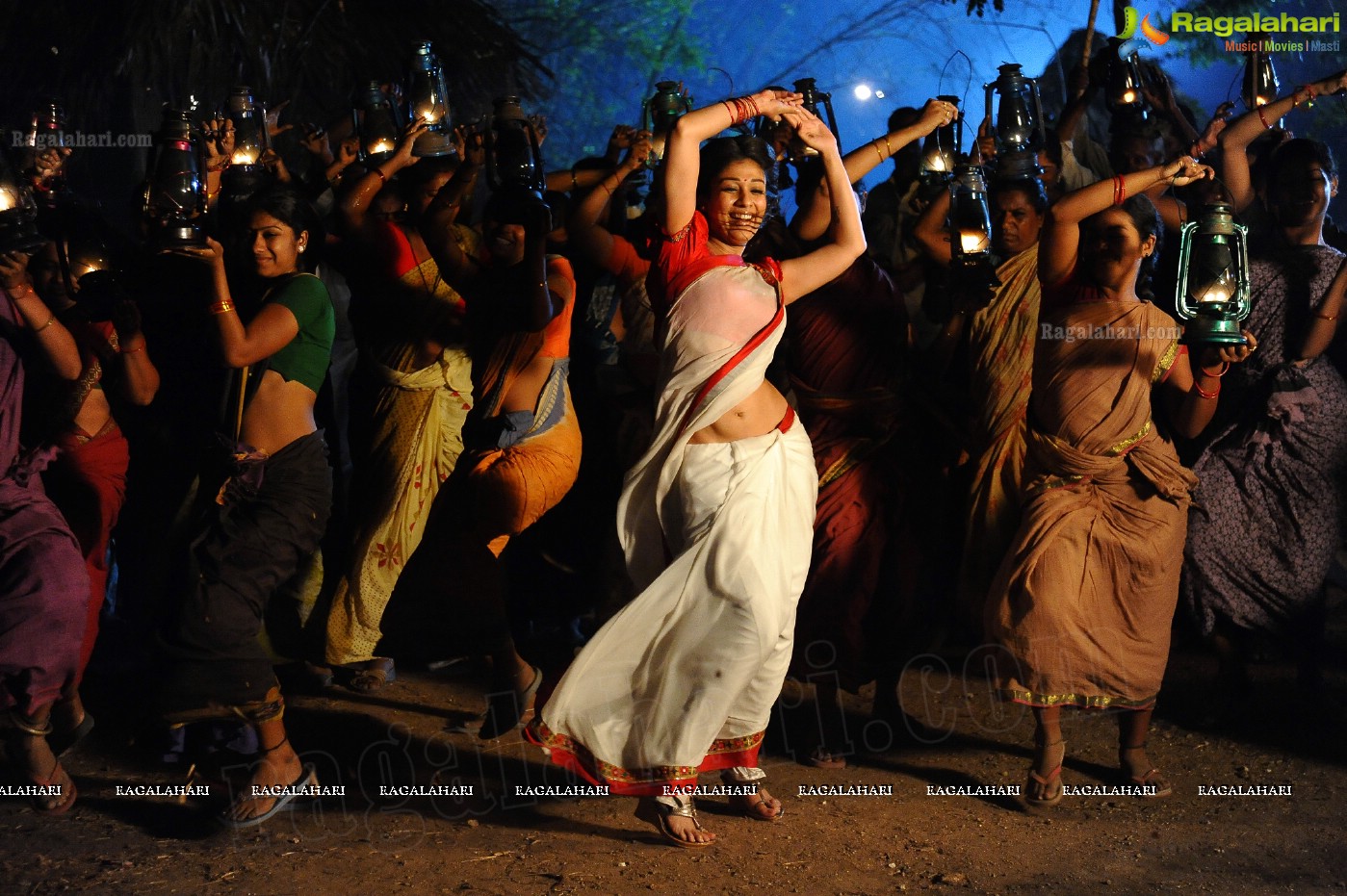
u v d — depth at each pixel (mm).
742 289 3975
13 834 4035
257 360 4156
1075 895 3678
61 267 4535
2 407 4129
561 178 5504
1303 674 5344
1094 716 5242
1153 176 4316
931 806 4375
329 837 4055
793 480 4031
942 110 4984
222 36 10469
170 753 4324
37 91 10211
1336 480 5230
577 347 6145
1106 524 4375
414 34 11195
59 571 4125
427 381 5418
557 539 6016
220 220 4711
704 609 3875
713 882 3750
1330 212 12523
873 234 7062
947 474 5324
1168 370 4477
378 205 5582
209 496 4148
